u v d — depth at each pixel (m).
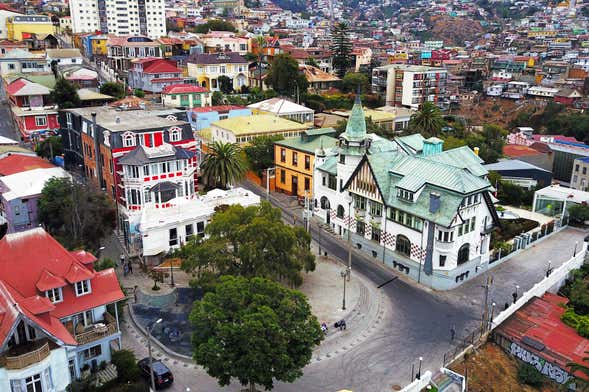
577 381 46.25
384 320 57.47
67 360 39.25
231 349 39.19
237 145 98.69
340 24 196.62
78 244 64.81
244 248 55.03
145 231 65.62
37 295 41.94
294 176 94.00
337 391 45.59
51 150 96.50
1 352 36.72
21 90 117.44
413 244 66.38
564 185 114.44
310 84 179.50
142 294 58.94
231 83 168.88
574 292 62.84
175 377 46.41
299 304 42.81
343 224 78.06
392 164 71.19
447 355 51.41
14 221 70.69
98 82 150.25
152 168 72.75
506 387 50.28
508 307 59.16
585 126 168.62
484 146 119.31
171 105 136.12
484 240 68.25
